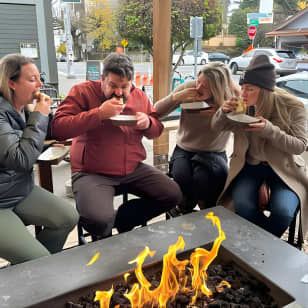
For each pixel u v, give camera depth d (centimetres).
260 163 192
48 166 185
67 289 99
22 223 148
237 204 180
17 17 578
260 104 183
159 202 198
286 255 116
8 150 144
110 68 177
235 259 117
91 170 189
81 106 189
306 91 274
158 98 282
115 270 107
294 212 180
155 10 263
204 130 219
